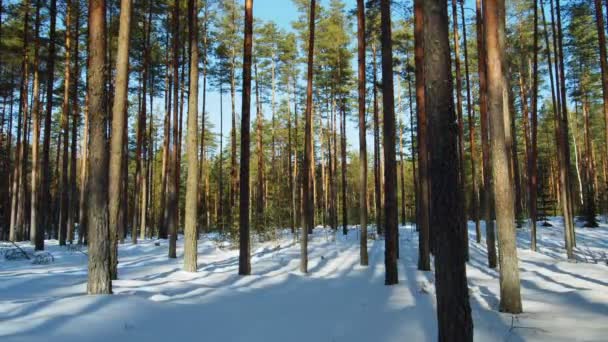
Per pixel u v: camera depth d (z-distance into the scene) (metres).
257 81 31.55
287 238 24.98
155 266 13.86
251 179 48.22
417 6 14.29
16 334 5.10
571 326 6.10
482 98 15.61
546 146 43.03
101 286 7.83
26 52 23.14
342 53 29.22
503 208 7.67
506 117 14.15
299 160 43.72
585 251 18.33
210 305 7.75
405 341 5.68
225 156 50.50
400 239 24.41
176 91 18.14
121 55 9.86
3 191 35.06
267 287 10.39
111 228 10.41
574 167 47.69
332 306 8.16
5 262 14.52
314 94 33.94
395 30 25.69
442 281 4.63
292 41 31.16
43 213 18.27
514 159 27.70
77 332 5.42
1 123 33.88
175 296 8.45
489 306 8.02
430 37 4.85
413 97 33.25
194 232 12.84
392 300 8.71
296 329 6.37
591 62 27.19
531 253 18.22
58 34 22.53
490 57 8.27
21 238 27.38
